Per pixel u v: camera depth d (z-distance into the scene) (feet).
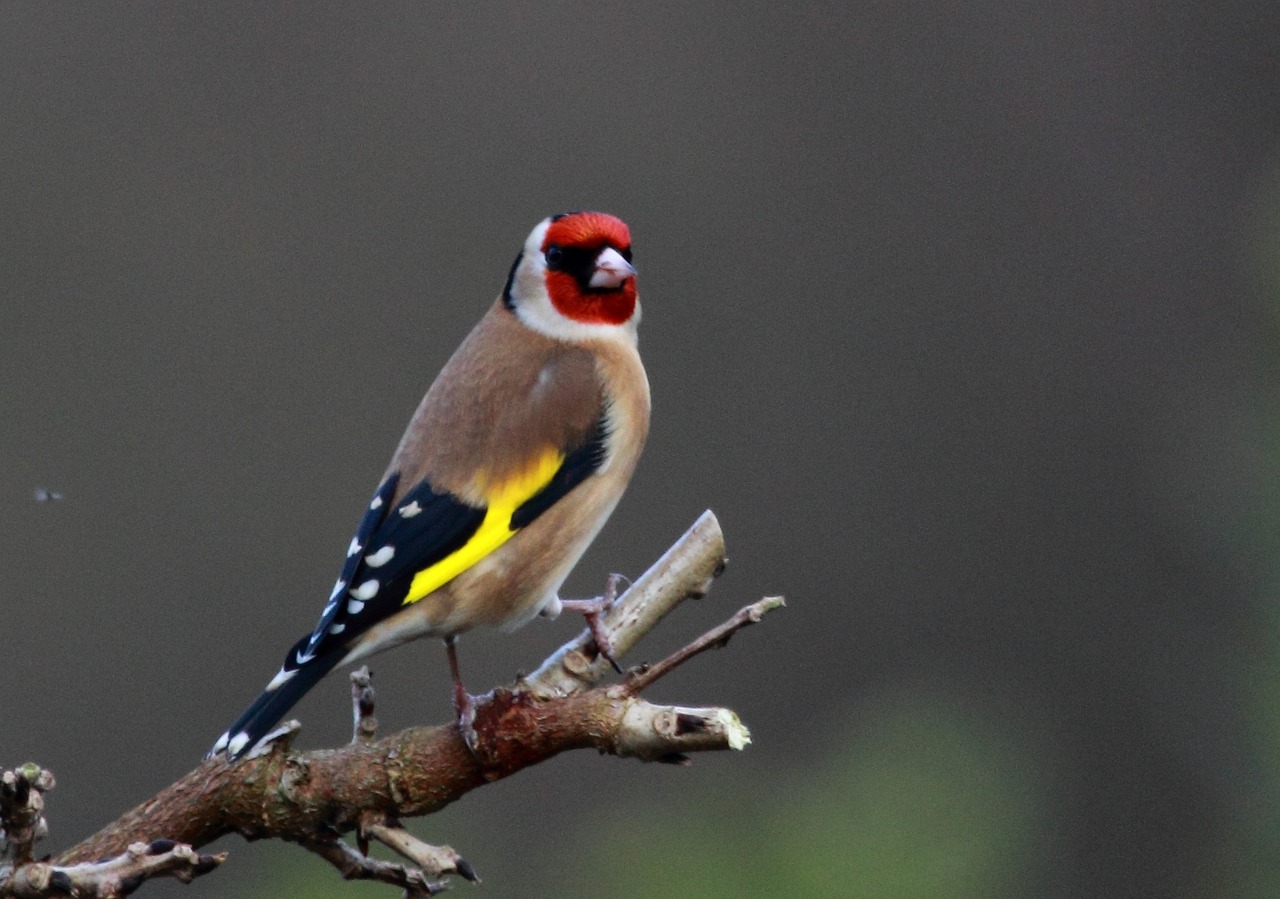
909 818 24.07
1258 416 29.99
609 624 17.79
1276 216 30.19
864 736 25.36
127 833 15.51
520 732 15.53
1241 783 30.04
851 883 23.50
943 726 25.32
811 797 24.40
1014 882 24.53
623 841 24.25
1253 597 30.04
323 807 15.71
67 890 13.85
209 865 14.10
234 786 15.70
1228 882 29.94
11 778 13.67
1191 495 31.73
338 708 47.70
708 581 18.02
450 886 15.87
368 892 23.44
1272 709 29.58
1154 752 49.78
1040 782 26.43
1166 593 53.42
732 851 23.93
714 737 15.19
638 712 15.39
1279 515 29.78
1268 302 29.96
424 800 15.69
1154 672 50.70
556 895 25.11
